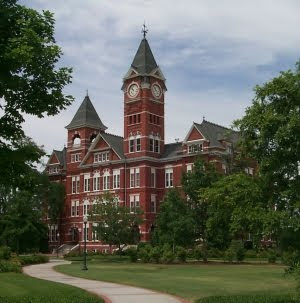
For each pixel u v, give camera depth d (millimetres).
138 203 83938
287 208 17156
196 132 80438
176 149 85875
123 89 88625
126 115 87875
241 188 17906
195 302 22484
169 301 23078
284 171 17359
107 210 67875
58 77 14164
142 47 88250
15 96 14117
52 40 14828
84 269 46625
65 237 96375
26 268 48531
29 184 14938
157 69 87438
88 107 99312
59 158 104312
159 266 52719
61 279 36344
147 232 82062
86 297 23484
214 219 20844
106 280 35375
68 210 96938
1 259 50438
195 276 38688
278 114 16984
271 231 16828
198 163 59844
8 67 13094
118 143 91875
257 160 17922
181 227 57375
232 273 41688
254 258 64500
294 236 16953
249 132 17719
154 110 87062
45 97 14281
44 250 95250
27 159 14320
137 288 29625
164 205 62531
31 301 21156
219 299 22562
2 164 13719
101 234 67938
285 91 16922
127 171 86688
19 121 14672
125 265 54969
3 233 82188
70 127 99250
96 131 98750
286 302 20656
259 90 18078
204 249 60344
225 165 69812
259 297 22875
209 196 19125
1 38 13523
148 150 84938
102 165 90312
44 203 96500
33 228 83812
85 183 93500
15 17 13703
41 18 14094
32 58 13281
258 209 17266
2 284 29516
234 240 61844
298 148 16656
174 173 83562
